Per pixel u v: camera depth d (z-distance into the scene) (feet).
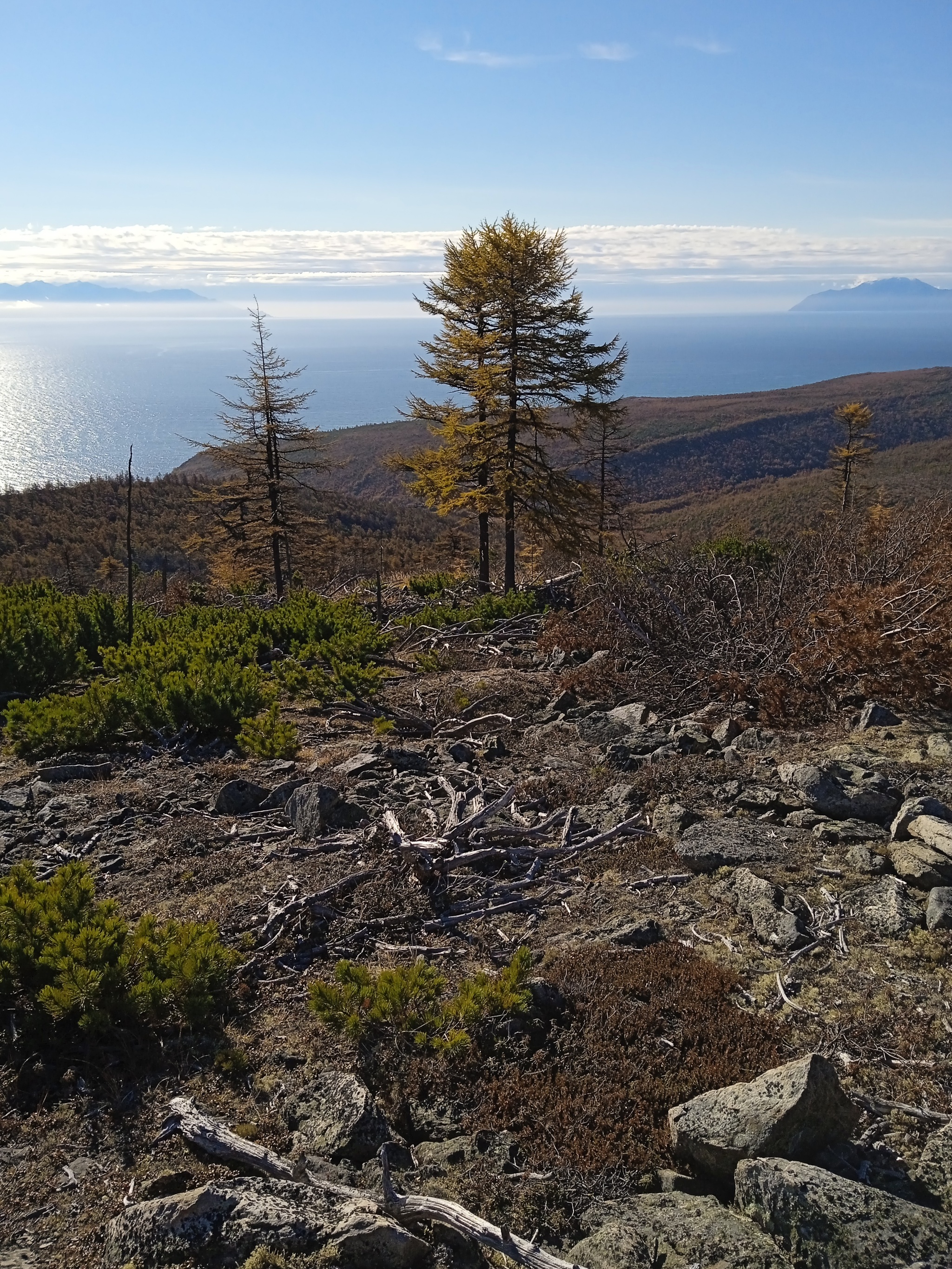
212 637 47.03
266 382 100.12
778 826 22.90
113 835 24.41
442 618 56.44
